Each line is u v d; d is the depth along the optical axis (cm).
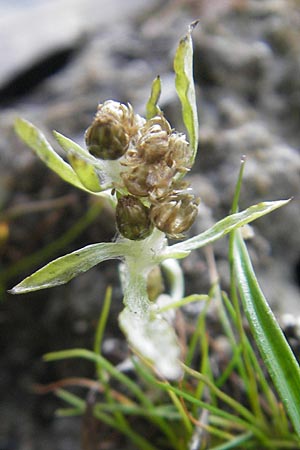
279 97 12
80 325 10
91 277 10
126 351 10
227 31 13
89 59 14
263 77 12
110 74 13
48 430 11
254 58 12
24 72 14
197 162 11
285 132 12
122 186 6
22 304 11
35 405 11
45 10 15
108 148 6
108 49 14
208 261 10
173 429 9
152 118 6
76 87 13
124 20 15
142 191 6
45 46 14
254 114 12
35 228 11
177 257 6
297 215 10
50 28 15
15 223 11
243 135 11
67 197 11
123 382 9
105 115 6
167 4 15
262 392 9
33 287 6
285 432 8
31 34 14
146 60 13
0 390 11
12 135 12
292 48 13
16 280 11
